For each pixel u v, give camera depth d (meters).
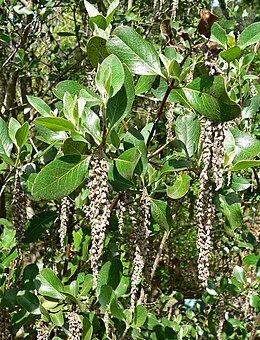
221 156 0.63
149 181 0.75
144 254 0.68
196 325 1.26
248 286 1.13
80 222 0.95
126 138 0.74
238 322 1.12
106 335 0.83
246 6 1.97
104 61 0.67
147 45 0.71
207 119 0.66
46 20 1.64
